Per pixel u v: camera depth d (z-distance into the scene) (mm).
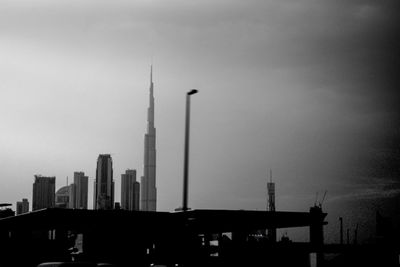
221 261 59969
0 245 59562
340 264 58656
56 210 51031
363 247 58281
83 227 58750
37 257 59938
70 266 25672
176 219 56156
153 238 58344
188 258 57406
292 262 59844
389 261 56531
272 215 59188
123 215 53250
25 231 60031
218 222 59875
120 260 57844
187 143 32281
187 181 32625
